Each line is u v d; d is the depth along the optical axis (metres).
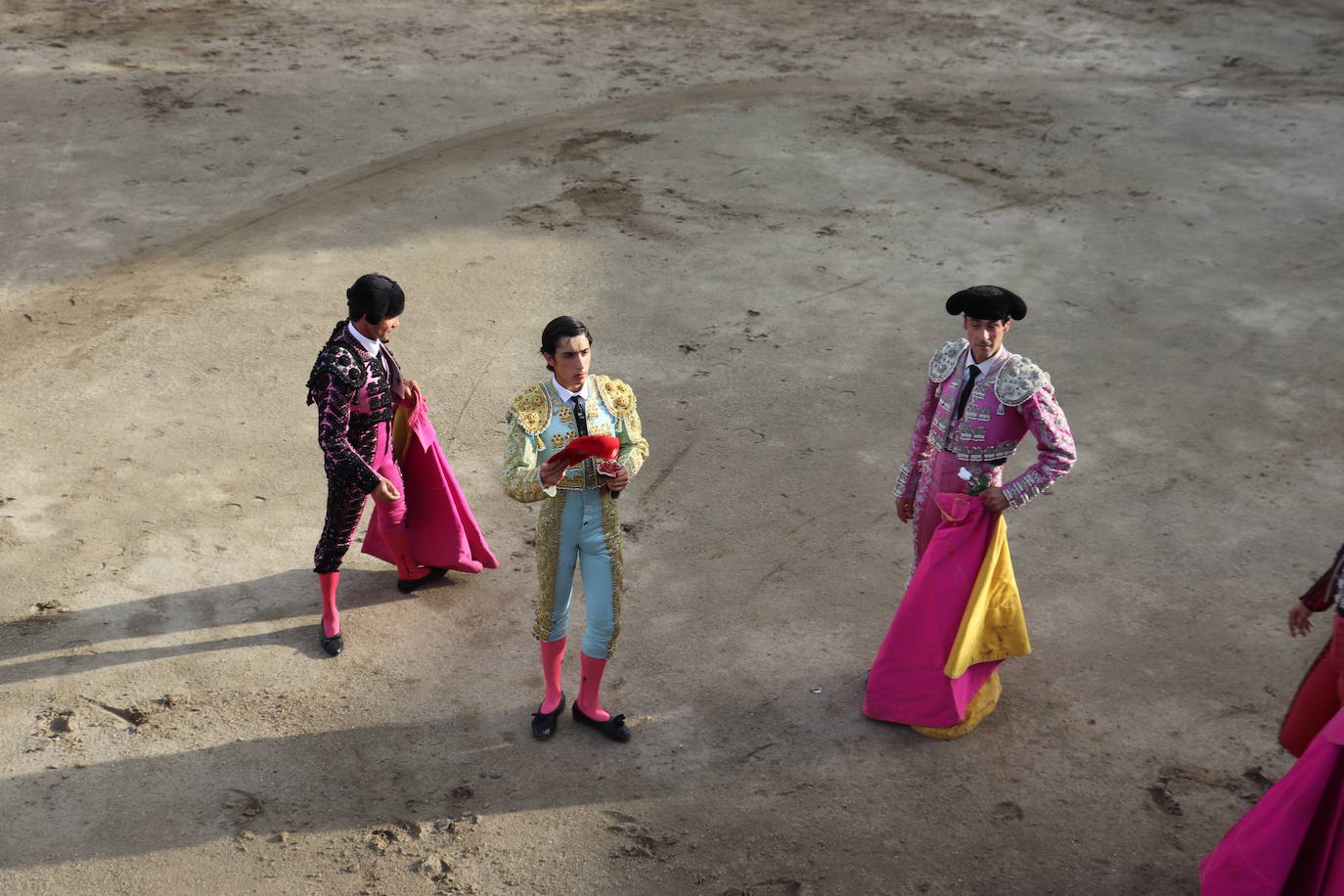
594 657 4.30
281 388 6.98
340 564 4.89
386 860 3.85
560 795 4.14
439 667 4.79
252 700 4.55
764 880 3.80
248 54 13.83
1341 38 15.76
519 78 13.46
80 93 12.12
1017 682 4.75
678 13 16.67
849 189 10.51
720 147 11.46
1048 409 4.10
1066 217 9.98
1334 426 6.85
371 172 10.60
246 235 9.23
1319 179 10.96
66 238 9.02
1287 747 3.87
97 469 6.09
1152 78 14.15
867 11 16.98
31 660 4.70
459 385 7.11
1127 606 5.23
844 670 4.83
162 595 5.15
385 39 14.74
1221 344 7.84
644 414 6.84
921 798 4.16
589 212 9.83
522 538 5.68
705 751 4.38
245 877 3.76
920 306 8.34
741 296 8.41
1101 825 4.04
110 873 3.75
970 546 4.21
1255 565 5.54
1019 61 14.78
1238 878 3.49
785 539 5.72
